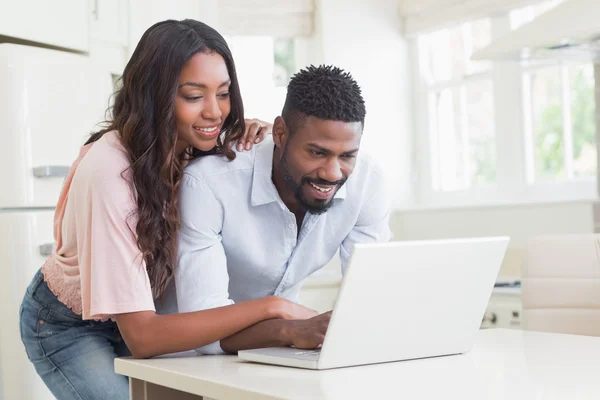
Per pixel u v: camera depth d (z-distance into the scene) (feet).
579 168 11.83
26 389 8.19
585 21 7.17
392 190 13.57
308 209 4.79
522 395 3.28
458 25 13.01
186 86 4.93
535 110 12.38
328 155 4.53
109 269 4.63
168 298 5.41
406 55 13.74
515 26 12.33
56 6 9.00
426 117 13.78
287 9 12.80
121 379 5.76
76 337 5.78
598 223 10.55
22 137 8.37
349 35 13.14
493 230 12.03
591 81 11.56
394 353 4.20
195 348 4.58
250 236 5.23
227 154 5.13
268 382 3.60
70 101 8.92
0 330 8.21
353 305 3.92
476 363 4.16
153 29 5.04
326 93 4.45
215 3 12.09
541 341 4.97
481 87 13.05
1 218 8.23
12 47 8.39
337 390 3.40
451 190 13.47
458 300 4.34
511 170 12.64
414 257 4.05
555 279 6.39
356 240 5.73
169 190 4.88
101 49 9.63
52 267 5.57
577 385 3.48
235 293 5.64
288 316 4.63
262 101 12.72
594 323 6.23
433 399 3.22
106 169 4.74
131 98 4.98
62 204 5.39
